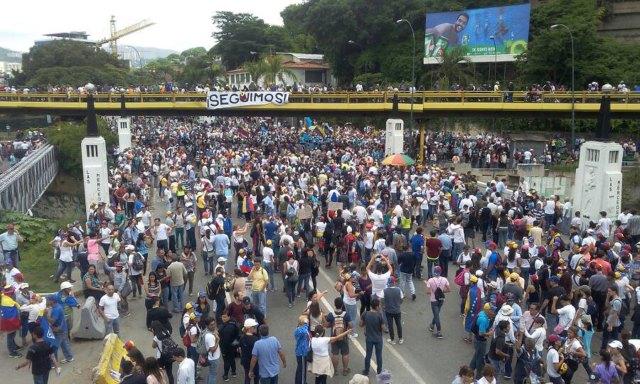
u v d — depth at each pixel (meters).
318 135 51.03
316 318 11.45
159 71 139.12
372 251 18.20
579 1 62.81
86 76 85.19
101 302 13.19
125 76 97.69
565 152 46.91
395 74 71.94
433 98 44.00
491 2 72.94
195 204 26.66
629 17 64.88
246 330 10.66
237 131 52.09
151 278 13.09
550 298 13.12
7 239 17.84
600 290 13.74
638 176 37.69
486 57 61.38
